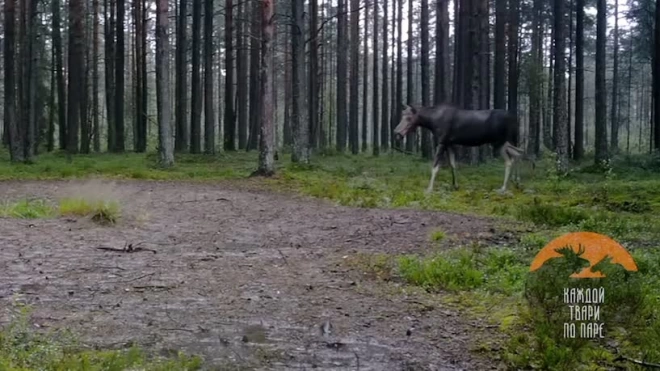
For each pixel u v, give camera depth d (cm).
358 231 1027
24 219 1073
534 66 3544
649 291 626
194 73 3086
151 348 520
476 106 2345
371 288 707
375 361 505
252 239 970
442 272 729
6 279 701
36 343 508
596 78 2805
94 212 1109
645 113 6600
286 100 4259
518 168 1681
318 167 2184
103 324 572
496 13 3181
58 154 2980
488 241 930
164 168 2111
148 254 850
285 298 667
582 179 1880
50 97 3753
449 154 1608
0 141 4441
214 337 551
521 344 526
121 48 3209
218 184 1730
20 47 2673
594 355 497
